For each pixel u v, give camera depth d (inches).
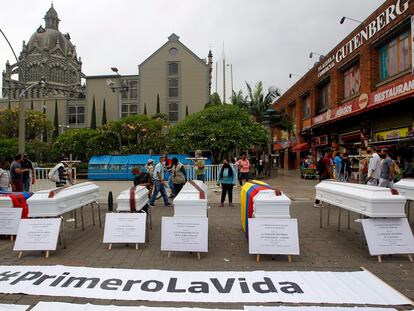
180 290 165.8
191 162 851.4
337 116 826.8
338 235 277.9
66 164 564.4
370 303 150.3
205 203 222.5
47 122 1825.8
